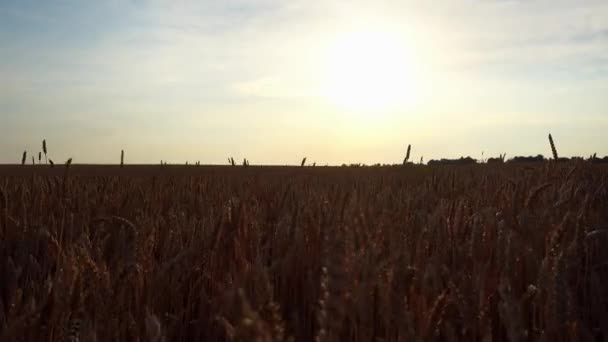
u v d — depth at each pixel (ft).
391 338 8.04
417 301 8.61
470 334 8.87
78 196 20.80
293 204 16.03
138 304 9.99
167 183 31.09
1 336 7.86
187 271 12.38
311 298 9.98
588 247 11.71
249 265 10.59
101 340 8.61
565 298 8.37
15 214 17.31
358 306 7.15
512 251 10.81
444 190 24.35
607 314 10.28
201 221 15.53
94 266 9.21
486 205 17.52
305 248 10.71
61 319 8.07
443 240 12.19
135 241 10.98
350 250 6.59
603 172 29.17
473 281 9.78
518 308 7.93
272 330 4.83
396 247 10.00
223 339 10.25
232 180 34.83
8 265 10.59
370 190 23.29
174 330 10.77
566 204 15.80
